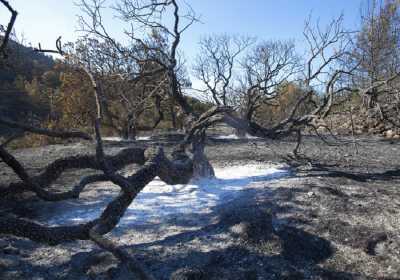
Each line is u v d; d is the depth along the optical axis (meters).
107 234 5.12
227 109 7.64
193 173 7.55
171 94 9.69
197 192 6.88
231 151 12.13
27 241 4.92
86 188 7.46
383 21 18.34
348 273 4.05
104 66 10.74
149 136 18.48
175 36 9.23
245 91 16.02
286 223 5.15
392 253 4.43
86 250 4.67
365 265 4.21
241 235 4.79
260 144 14.02
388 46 18.22
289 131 9.25
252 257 4.34
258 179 7.72
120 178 4.88
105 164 4.82
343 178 7.51
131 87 10.78
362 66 13.79
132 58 9.89
